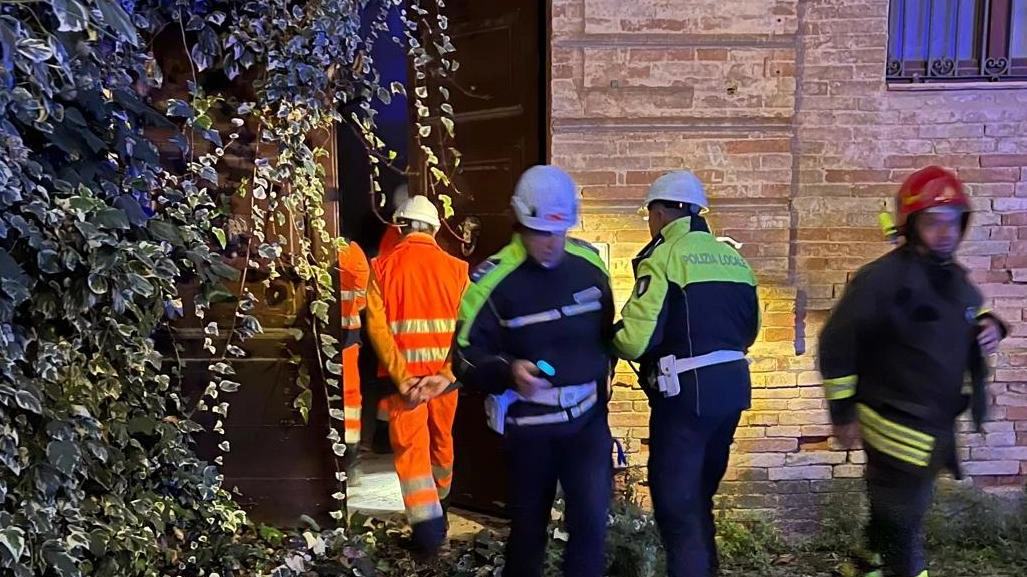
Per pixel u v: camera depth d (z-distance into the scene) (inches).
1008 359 161.8
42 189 111.5
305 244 153.0
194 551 143.5
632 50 152.3
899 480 111.4
